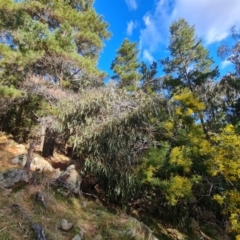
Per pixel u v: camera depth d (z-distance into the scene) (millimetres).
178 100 6531
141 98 6543
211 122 9227
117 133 5910
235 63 9453
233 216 4445
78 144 6129
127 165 5695
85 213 4586
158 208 6008
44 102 7746
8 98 7297
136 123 6074
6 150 6453
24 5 8398
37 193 4223
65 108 6777
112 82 7078
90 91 7000
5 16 8367
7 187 4133
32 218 3592
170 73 12258
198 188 5809
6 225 3256
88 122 6191
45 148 7793
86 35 9133
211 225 6211
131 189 5605
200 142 5348
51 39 7598
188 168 5168
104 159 5793
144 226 4410
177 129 6113
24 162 5473
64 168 6727
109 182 5707
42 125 7297
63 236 3537
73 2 10188
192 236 5734
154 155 5316
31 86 7969
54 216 3961
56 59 7891
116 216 4684
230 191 4824
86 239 3721
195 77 11414
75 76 8992
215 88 10633
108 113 6227
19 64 7734
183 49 11984
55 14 8664
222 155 4648
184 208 5816
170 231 5684
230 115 9734
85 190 5895
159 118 6230
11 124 9922
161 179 5488
